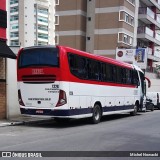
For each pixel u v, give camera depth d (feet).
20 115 59.98
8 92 56.49
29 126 50.90
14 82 57.93
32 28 350.84
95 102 56.29
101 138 39.70
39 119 57.21
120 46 164.55
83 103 52.54
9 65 56.70
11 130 45.55
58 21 177.88
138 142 37.40
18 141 36.17
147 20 191.62
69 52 49.21
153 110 102.73
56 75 48.37
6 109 56.29
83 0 174.40
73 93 49.88
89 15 175.83
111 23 167.53
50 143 35.22
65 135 41.68
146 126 54.44
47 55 49.11
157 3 208.54
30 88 50.44
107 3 168.76
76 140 37.73
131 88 73.20
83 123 57.36
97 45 171.12
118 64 65.67
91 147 33.37
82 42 174.19
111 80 62.34
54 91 48.70
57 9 178.19
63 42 176.35
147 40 195.21
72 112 49.80
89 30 175.42
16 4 353.92
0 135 40.60
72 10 174.60
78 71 51.08
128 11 169.68
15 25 352.90
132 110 74.90
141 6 194.80
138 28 184.03
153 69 204.33
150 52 196.03
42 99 49.55
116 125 55.11
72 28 174.60
